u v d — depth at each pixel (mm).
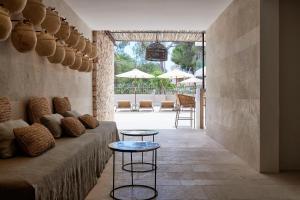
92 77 7273
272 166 3938
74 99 5660
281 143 4137
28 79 3633
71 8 5527
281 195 3078
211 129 6809
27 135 2553
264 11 3916
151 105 15922
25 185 1836
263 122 3941
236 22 4918
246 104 4465
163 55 9719
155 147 3088
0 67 3027
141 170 4016
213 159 4668
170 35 9289
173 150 5367
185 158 4730
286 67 4129
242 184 3430
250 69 4281
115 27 7113
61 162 2393
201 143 6105
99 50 7703
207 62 7285
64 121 3703
